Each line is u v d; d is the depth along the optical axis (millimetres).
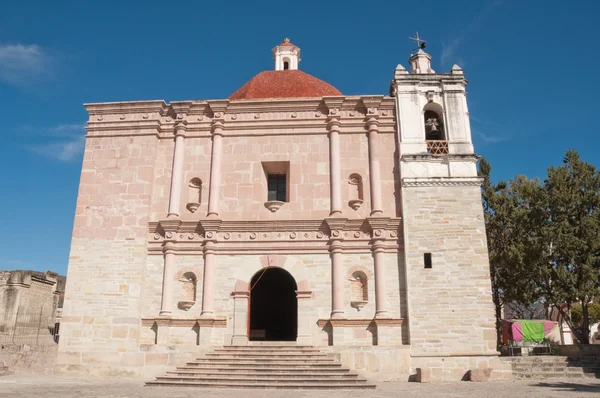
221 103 21000
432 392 13523
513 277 25312
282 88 24062
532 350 27438
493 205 28359
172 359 17547
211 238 19391
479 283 17969
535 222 24812
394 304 18406
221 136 20906
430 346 17391
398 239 19031
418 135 20062
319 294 18688
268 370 15812
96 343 18516
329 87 25438
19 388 14273
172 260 19391
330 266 18984
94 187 20469
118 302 18906
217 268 19297
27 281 25250
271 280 26609
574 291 22891
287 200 20484
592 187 24516
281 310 26234
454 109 20484
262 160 20531
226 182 20375
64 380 16766
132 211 20016
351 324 18203
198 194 20516
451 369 17109
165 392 13453
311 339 18141
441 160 19594
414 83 20844
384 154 20281
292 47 29344
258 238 19453
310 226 19422
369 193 19797
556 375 17625
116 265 19359
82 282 19250
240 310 18594
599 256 23312
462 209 18828
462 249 18359
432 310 17766
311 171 20266
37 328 25781
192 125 21172
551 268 23797
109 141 21078
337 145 20344
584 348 22125
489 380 16734
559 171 24812
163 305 18828
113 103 21266
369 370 16922
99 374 18062
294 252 19250
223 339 18422
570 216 24484
